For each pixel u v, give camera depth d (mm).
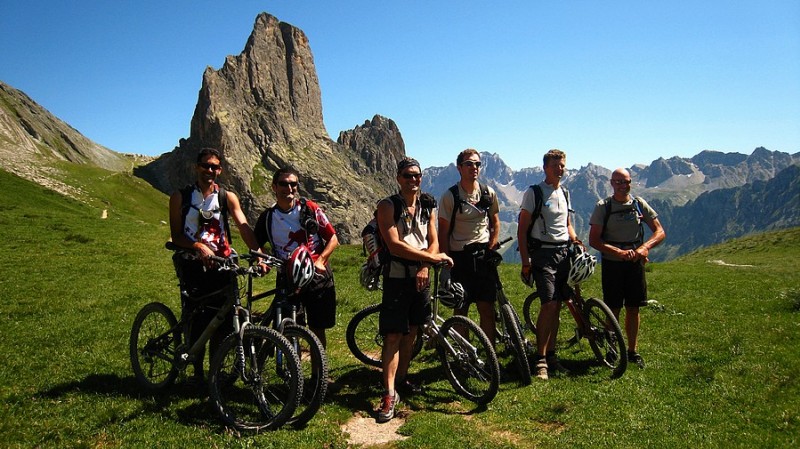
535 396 8133
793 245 60000
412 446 6512
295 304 8133
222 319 7676
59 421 6867
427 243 8219
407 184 7750
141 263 22031
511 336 9023
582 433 6785
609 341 9352
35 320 12406
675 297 17484
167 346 8242
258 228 8383
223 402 7195
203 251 7305
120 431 6664
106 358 9734
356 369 9734
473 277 9266
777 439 6488
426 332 8391
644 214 9844
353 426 7328
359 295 17219
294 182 8086
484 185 9453
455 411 7758
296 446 6332
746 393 8047
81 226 34062
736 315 14070
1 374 8555
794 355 9859
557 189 9602
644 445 6414
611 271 9789
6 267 19125
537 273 9367
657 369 9492
